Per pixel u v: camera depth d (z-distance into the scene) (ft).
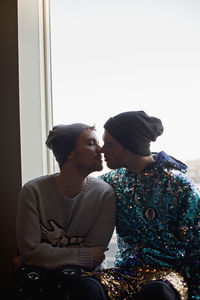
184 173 5.52
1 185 7.01
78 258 5.32
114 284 4.82
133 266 5.40
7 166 6.95
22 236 5.42
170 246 5.27
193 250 5.01
